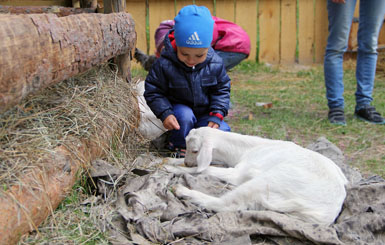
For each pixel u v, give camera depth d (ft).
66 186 7.95
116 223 7.79
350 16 15.48
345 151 13.15
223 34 15.19
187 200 8.57
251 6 27.71
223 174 9.51
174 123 11.07
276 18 28.22
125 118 10.77
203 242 7.36
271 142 9.89
